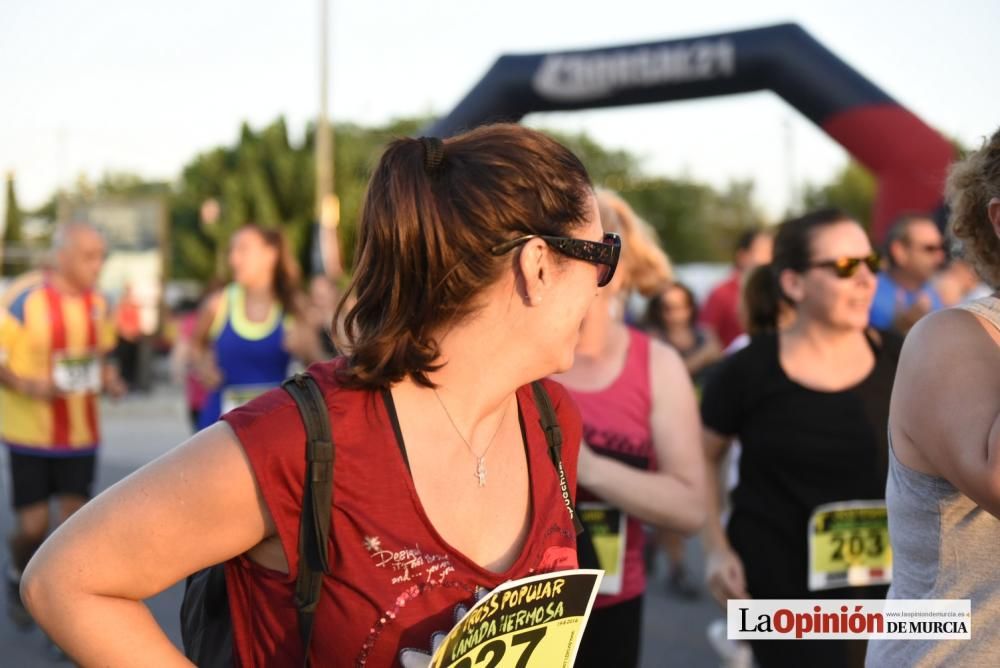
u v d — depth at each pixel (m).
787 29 8.89
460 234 1.23
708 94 9.23
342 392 1.24
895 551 1.58
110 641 1.14
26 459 4.58
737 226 46.34
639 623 2.53
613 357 2.50
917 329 1.50
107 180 42.75
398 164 1.27
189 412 6.43
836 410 2.49
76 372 4.67
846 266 2.46
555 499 1.38
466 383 1.30
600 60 9.34
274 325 4.86
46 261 4.98
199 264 30.45
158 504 1.16
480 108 9.59
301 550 1.19
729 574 2.58
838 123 8.64
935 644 1.47
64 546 1.15
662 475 2.40
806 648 2.47
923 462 1.48
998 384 1.37
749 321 3.06
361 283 1.30
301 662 1.22
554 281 1.27
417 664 1.19
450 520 1.26
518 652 1.24
